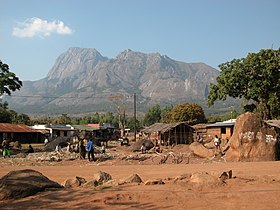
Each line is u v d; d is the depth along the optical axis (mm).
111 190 11211
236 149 27812
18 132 68250
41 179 11945
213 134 58250
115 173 19688
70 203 9781
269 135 27938
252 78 48062
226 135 56062
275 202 9195
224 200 9586
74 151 40281
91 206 9359
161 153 36719
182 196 10086
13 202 10336
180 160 27922
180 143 58438
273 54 47438
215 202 9398
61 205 9617
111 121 132000
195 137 58906
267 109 48750
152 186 11680
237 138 27969
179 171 19797
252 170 18984
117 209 8977
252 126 27953
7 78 43531
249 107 52500
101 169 22531
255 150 27484
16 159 32781
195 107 84438
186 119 82812
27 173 11992
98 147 49969
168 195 10180
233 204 9117
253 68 47812
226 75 48562
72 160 30547
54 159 31203
